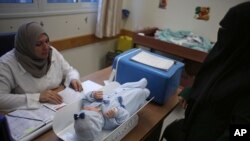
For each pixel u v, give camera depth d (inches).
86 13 111.9
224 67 38.7
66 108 36.2
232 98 37.1
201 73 45.9
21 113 40.1
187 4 117.0
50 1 93.1
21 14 82.3
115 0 117.1
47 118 39.3
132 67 50.6
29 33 48.7
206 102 40.8
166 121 88.9
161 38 112.0
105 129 36.0
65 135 35.1
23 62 50.4
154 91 49.3
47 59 54.9
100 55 132.7
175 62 55.2
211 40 115.1
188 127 44.9
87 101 39.2
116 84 48.0
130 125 39.4
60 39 102.7
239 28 37.4
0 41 54.5
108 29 120.0
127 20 139.4
